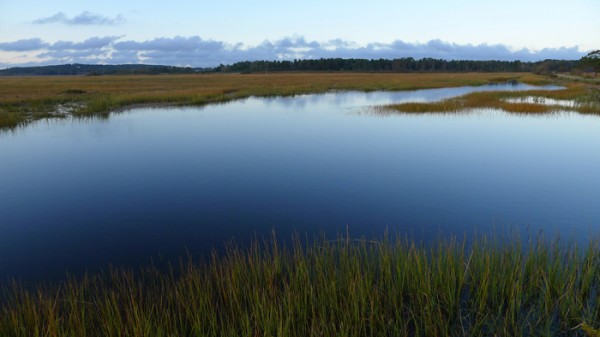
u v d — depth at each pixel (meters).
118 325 4.38
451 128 20.20
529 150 15.33
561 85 58.16
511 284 4.98
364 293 4.89
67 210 9.46
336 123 22.31
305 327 4.53
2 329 4.36
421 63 172.75
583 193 10.38
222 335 4.29
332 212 9.27
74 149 16.14
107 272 6.43
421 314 4.68
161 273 6.31
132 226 8.49
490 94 37.34
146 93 38.69
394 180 11.73
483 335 4.47
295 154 15.11
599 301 4.68
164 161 14.16
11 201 10.08
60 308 5.02
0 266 6.73
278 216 9.04
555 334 4.43
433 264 5.30
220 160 14.30
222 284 5.18
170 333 4.44
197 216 9.05
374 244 6.92
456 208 9.43
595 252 5.85
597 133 18.62
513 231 7.95
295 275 5.41
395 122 22.31
